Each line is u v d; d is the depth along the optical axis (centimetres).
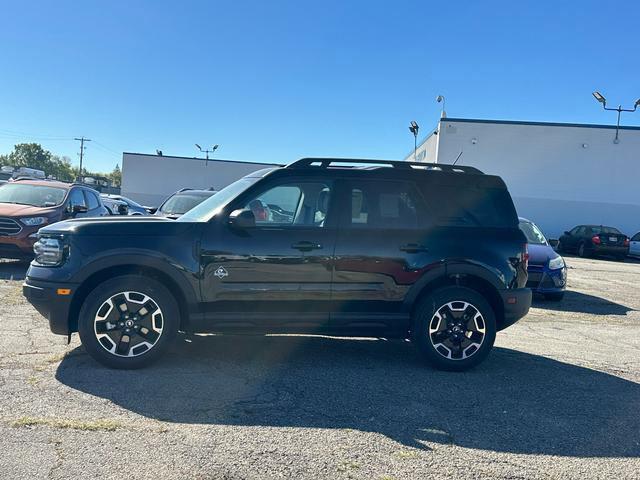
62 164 10519
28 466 325
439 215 562
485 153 2861
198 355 564
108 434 372
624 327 869
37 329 629
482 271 554
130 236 506
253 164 3916
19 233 1025
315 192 547
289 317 527
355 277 534
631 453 381
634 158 2814
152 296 502
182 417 406
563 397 493
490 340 553
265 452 357
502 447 382
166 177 3903
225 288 513
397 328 548
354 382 505
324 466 342
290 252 522
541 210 2870
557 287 1036
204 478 321
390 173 561
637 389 526
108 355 499
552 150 2844
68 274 496
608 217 2847
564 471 350
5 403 414
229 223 518
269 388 477
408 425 412
